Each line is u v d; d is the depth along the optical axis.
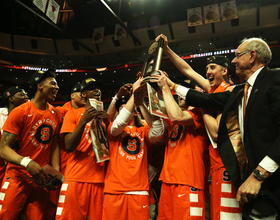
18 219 2.89
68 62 24.77
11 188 2.74
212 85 2.81
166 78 2.58
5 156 2.67
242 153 2.03
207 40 20.86
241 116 2.05
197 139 2.56
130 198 2.57
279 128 1.69
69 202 2.64
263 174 1.63
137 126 3.11
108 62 24.98
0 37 21.14
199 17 19.30
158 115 2.41
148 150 3.54
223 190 2.20
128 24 21.53
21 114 2.82
